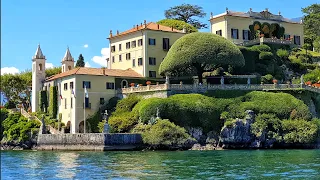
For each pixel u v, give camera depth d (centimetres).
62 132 10856
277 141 9369
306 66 13200
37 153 8788
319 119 10131
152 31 11969
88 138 9025
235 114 9638
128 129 9731
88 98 10931
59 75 11825
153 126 9088
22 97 14738
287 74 12800
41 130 10494
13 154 8606
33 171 5684
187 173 5225
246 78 11406
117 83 11312
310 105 10588
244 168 5609
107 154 7950
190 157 7188
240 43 12988
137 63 12012
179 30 12888
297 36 14100
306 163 6088
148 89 10531
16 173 5516
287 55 13088
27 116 11881
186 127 9525
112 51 12875
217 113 9688
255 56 12362
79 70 11050
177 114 9494
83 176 5159
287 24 13938
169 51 11238
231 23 13025
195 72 11444
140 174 5209
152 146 8900
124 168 5788
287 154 7675
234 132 9219
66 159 7169
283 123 9525
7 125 11381
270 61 12419
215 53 10769
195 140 9294
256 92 10044
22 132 10788
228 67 11750
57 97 11712
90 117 10906
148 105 9475
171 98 9775
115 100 11012
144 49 11825
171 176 5012
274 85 10369
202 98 9800
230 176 4947
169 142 8881
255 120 9488
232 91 10069
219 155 7550
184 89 10200
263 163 6147
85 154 8056
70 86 11062
